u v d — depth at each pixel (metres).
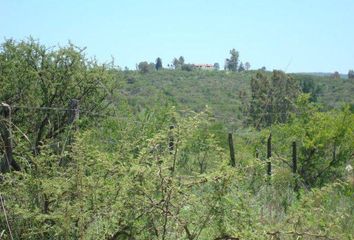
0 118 5.95
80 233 4.37
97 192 4.48
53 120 10.60
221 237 4.34
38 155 5.39
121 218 4.38
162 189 4.21
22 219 4.85
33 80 11.55
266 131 15.26
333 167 15.74
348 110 15.66
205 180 4.31
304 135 15.87
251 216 4.34
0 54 11.67
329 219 4.54
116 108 12.81
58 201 4.65
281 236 4.46
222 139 14.90
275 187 9.41
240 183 4.54
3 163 5.98
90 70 12.05
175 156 4.32
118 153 5.01
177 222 4.29
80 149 4.71
